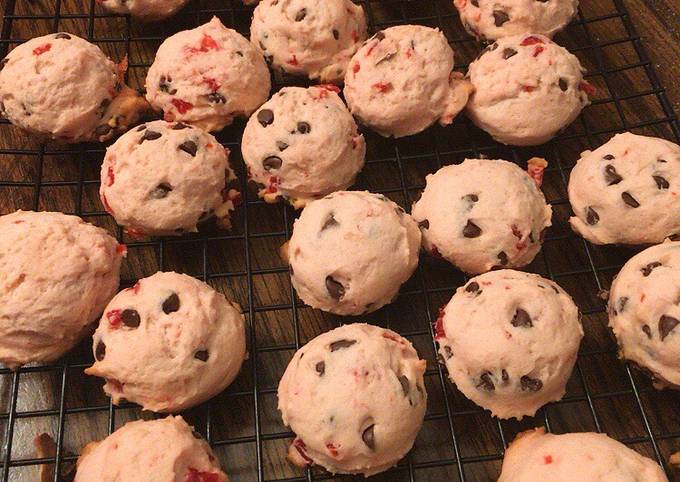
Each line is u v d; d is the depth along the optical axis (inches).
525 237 8.1
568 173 9.3
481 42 10.1
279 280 8.7
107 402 7.9
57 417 7.9
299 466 7.4
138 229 8.4
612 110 9.8
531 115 8.9
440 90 9.0
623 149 8.4
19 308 7.3
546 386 7.3
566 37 10.5
